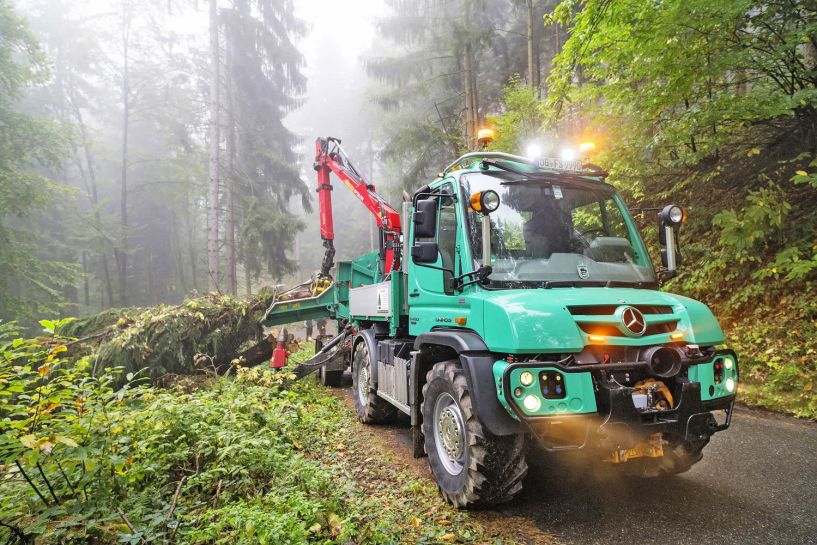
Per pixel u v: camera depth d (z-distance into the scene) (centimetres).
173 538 296
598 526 324
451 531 320
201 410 470
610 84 854
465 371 336
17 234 1650
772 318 727
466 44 1684
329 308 899
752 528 315
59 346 323
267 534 271
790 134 799
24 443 274
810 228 731
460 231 399
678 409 314
